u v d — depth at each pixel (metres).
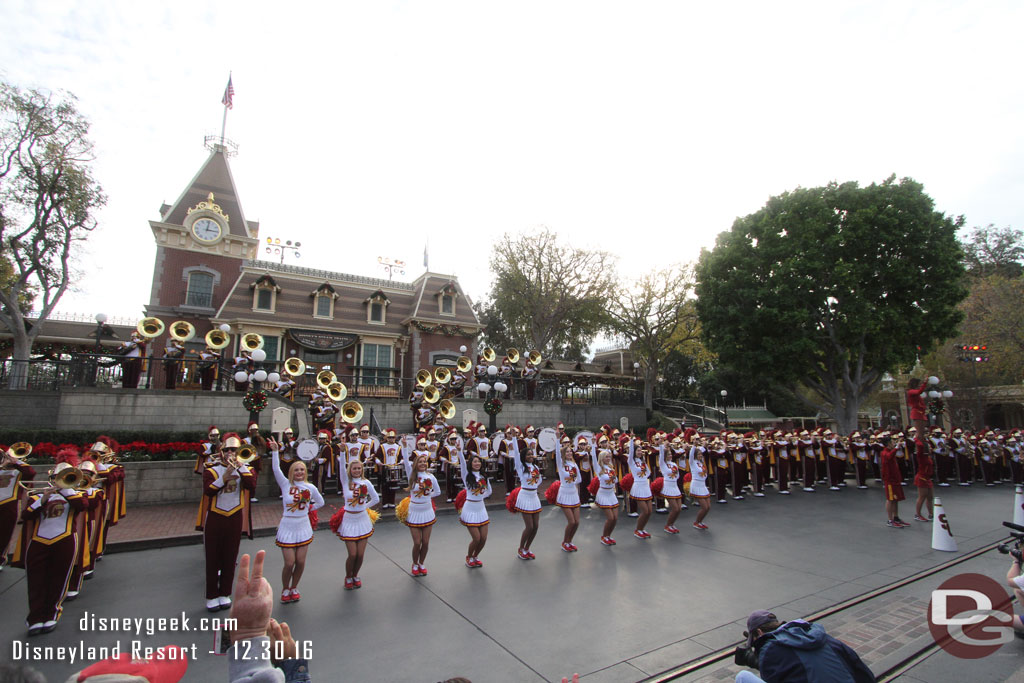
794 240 24.81
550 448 10.81
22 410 14.48
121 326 27.86
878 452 18.86
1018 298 28.69
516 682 4.78
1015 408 35.41
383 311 30.89
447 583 7.53
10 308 20.30
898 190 24.12
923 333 23.72
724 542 10.16
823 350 25.83
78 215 21.45
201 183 28.92
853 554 9.34
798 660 3.18
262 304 27.67
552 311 36.12
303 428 17.06
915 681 4.89
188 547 9.40
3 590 7.08
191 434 14.84
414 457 8.15
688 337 36.50
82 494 6.25
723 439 16.45
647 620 6.27
